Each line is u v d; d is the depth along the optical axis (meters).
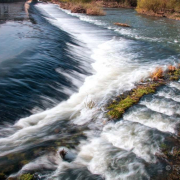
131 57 12.75
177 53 13.91
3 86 6.80
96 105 6.89
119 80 9.16
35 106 6.36
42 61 9.31
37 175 4.07
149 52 13.93
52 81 7.88
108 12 37.31
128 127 5.73
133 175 4.20
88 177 4.12
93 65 11.02
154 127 5.79
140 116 6.27
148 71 10.32
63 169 4.28
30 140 5.03
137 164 4.47
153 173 4.26
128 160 4.58
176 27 23.89
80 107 6.75
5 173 4.03
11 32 14.99
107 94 7.71
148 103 7.07
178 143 5.18
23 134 5.21
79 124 5.84
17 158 4.43
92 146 4.98
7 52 10.31
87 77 9.27
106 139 5.26
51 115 6.16
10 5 36.88
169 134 5.51
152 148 4.97
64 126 5.70
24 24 18.61
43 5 49.81
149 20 28.70
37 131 5.39
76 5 39.59
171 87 8.47
